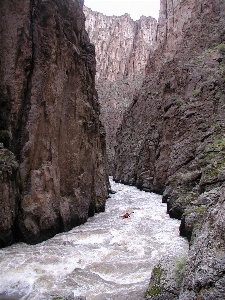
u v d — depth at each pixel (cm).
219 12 3809
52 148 1466
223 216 607
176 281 690
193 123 2491
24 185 1310
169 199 2002
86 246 1254
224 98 2497
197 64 3034
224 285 501
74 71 1702
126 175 4225
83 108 1778
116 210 2139
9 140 1329
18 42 1376
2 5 1392
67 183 1605
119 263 1054
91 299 798
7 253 1138
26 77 1398
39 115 1397
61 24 1559
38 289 859
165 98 3344
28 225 1259
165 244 1295
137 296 806
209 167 1739
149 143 3534
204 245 613
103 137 2870
